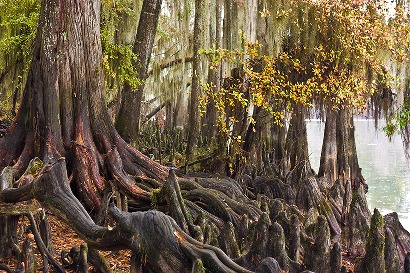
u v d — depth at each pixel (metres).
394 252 8.36
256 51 16.72
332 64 17.42
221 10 19.67
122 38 18.59
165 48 27.41
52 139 10.09
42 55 10.40
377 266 8.05
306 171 18.03
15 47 16.28
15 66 18.08
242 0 18.64
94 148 10.41
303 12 16.73
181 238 6.45
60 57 10.38
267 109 16.75
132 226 6.38
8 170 8.77
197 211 10.01
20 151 10.27
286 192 16.05
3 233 7.35
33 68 10.47
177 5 19.36
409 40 18.03
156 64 26.33
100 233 6.67
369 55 17.19
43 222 7.59
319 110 18.72
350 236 13.12
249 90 17.00
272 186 16.23
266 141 19.48
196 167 17.12
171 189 8.95
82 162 9.94
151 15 15.41
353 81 17.41
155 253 6.31
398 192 23.58
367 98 18.39
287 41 17.31
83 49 10.67
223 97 16.95
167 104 31.83
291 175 18.08
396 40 17.59
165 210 9.16
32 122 10.23
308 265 7.59
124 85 15.12
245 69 16.17
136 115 14.99
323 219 7.88
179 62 26.16
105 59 12.23
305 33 16.81
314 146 50.31
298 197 15.49
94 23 10.83
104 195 9.62
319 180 18.48
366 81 17.84
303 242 8.73
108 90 16.00
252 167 17.70
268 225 7.38
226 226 8.24
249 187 16.38
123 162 10.81
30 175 8.67
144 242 6.32
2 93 23.31
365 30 17.12
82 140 10.30
